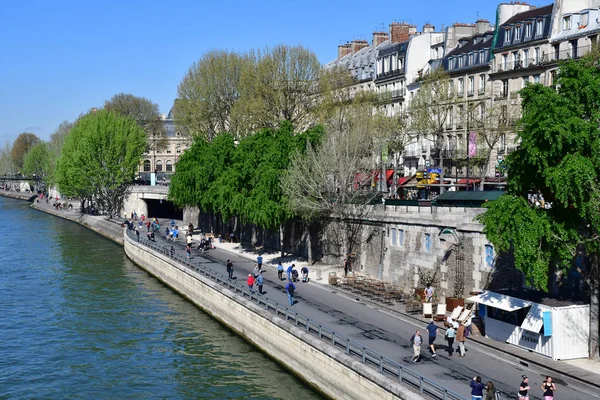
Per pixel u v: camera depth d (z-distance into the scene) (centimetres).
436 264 4553
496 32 7431
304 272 5509
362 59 10512
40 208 17175
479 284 4138
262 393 3609
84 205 15325
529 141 3158
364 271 5581
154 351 4462
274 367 4016
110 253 9038
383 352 3438
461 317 3841
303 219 6197
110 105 15912
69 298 6103
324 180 5847
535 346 3338
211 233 8875
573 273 3509
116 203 12912
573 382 2964
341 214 5816
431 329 3369
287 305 4569
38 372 4147
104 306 5781
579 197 3061
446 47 8631
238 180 6725
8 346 4662
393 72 9356
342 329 3903
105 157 12288
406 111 7956
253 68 8519
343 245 5969
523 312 3425
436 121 7306
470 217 4219
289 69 8238
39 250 9262
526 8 7562
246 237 8206
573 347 3244
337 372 3284
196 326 5053
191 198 8438
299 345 3725
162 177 16862
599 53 5206
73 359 4372
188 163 8644
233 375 3916
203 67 9750
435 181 6844
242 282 5494
